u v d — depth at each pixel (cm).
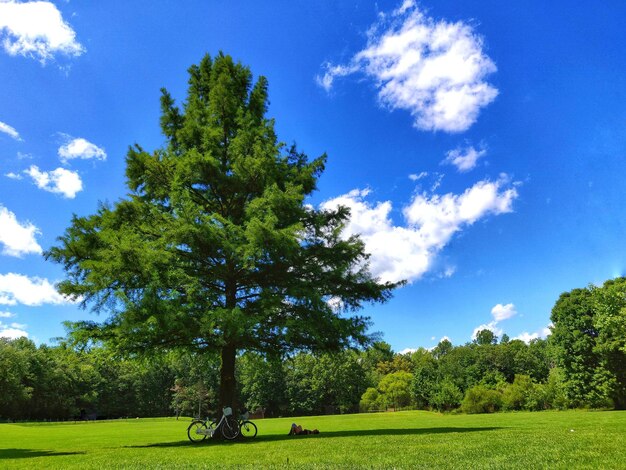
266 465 742
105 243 1481
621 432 1155
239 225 1625
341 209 1850
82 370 7712
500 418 2917
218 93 1820
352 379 8144
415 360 12031
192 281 1460
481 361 7988
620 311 4016
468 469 635
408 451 877
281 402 8075
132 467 786
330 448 994
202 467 751
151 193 1794
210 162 1636
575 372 4662
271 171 1680
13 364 6119
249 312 1577
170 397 8512
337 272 1639
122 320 1312
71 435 2341
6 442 1800
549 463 662
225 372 1638
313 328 1465
